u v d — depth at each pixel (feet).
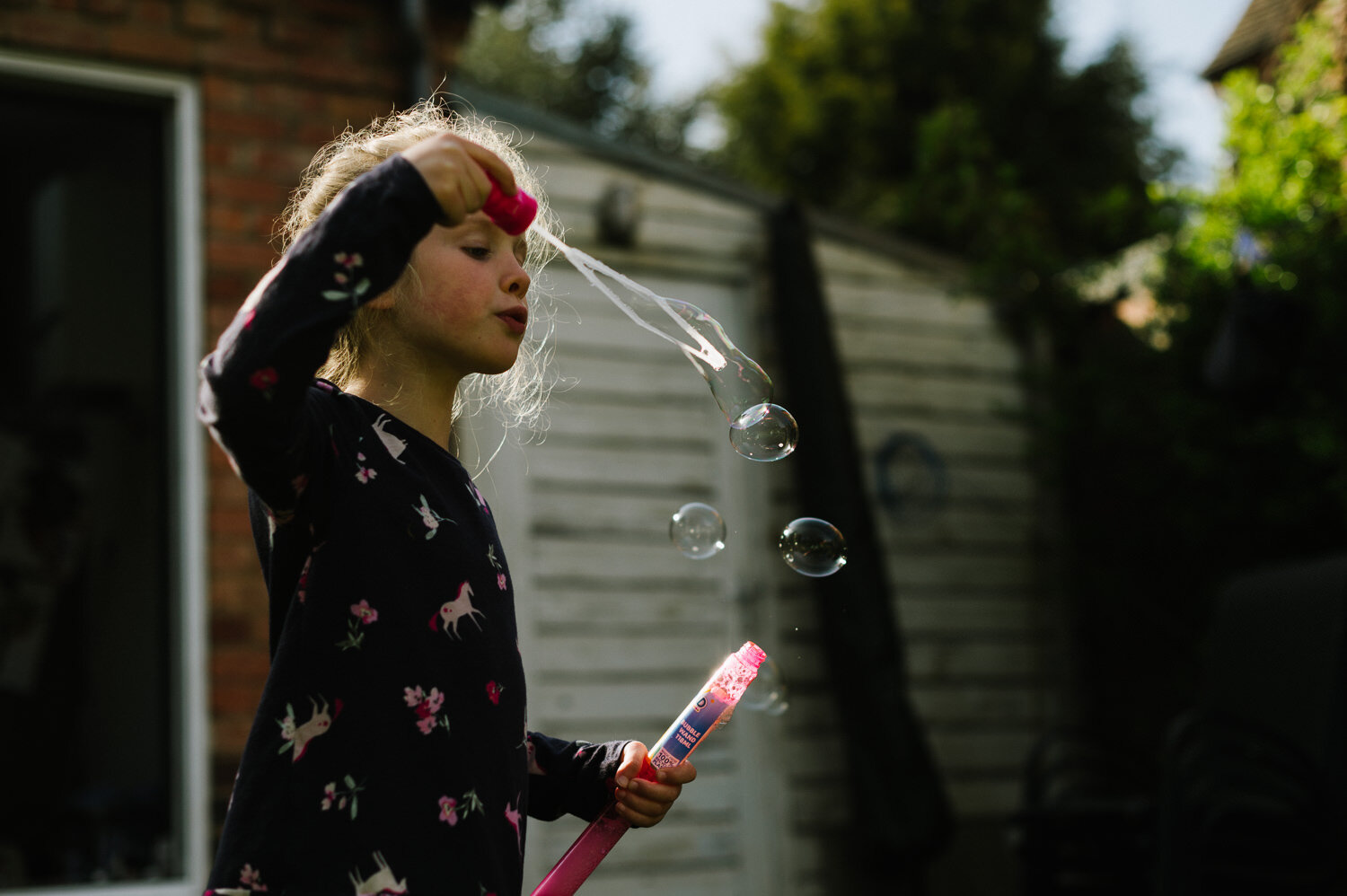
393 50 13.06
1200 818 10.46
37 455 11.86
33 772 11.37
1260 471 14.88
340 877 3.53
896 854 14.84
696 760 15.26
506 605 4.11
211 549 11.53
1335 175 13.51
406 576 3.84
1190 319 15.23
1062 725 17.70
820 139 48.14
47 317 12.16
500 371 4.33
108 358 12.02
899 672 15.40
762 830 15.39
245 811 3.63
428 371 4.26
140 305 12.04
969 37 47.50
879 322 17.99
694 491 15.94
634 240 16.12
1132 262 17.49
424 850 3.60
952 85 47.21
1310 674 11.41
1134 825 11.62
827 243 17.94
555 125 15.78
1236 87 14.23
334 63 12.75
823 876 15.60
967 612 17.53
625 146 16.16
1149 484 16.65
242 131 12.23
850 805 15.88
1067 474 18.22
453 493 4.14
